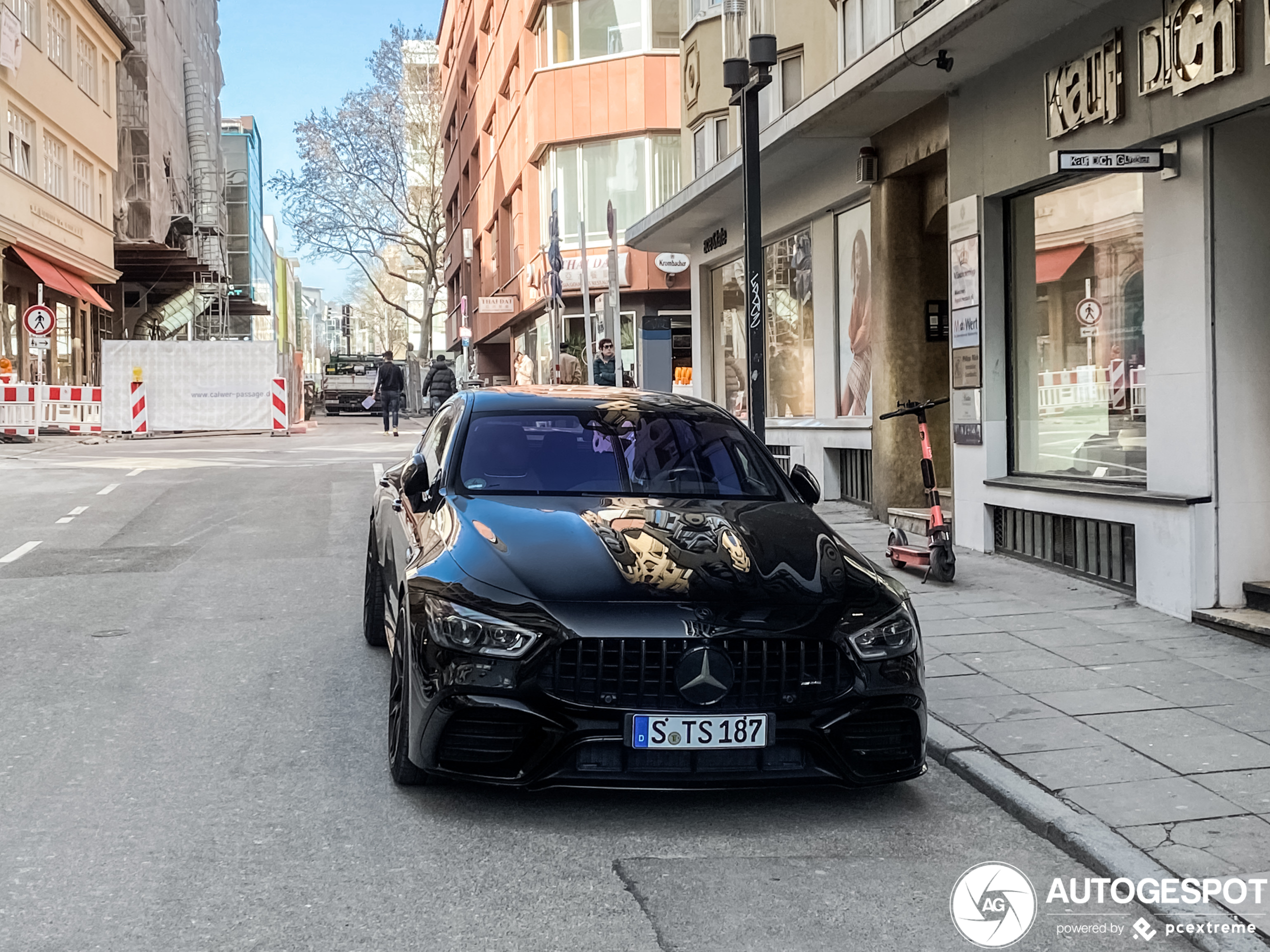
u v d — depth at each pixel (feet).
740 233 55.47
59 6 100.32
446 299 234.17
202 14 156.66
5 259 91.45
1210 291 23.88
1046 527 30.32
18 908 11.63
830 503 45.52
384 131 170.81
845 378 45.52
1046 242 30.37
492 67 131.95
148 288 139.03
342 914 11.57
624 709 13.25
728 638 13.46
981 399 32.37
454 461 18.07
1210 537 24.23
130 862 12.82
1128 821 14.08
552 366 61.00
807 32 50.14
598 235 96.43
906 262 39.06
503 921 11.48
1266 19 21.36
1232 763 16.07
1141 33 24.86
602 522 15.81
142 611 26.53
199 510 43.62
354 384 179.01
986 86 31.37
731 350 60.59
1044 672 20.80
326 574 31.45
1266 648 22.15
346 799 14.84
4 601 27.50
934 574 28.40
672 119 93.81
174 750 16.78
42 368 87.15
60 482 52.16
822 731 13.66
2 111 87.61
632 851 13.30
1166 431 25.12
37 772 15.81
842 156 42.88
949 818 14.66
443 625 13.82
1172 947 11.36
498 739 13.44
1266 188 23.98
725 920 11.59
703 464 18.51
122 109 119.03
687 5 66.69
